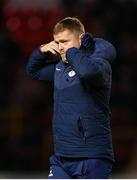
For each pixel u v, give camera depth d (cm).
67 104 1559
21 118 3450
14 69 3794
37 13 4191
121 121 3484
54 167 1603
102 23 4066
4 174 3103
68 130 1556
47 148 3306
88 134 1545
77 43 1576
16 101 3606
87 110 1546
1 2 4194
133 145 3375
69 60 1510
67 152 1560
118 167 3269
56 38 1578
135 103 3606
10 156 3291
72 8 4203
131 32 4016
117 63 3803
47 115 3484
